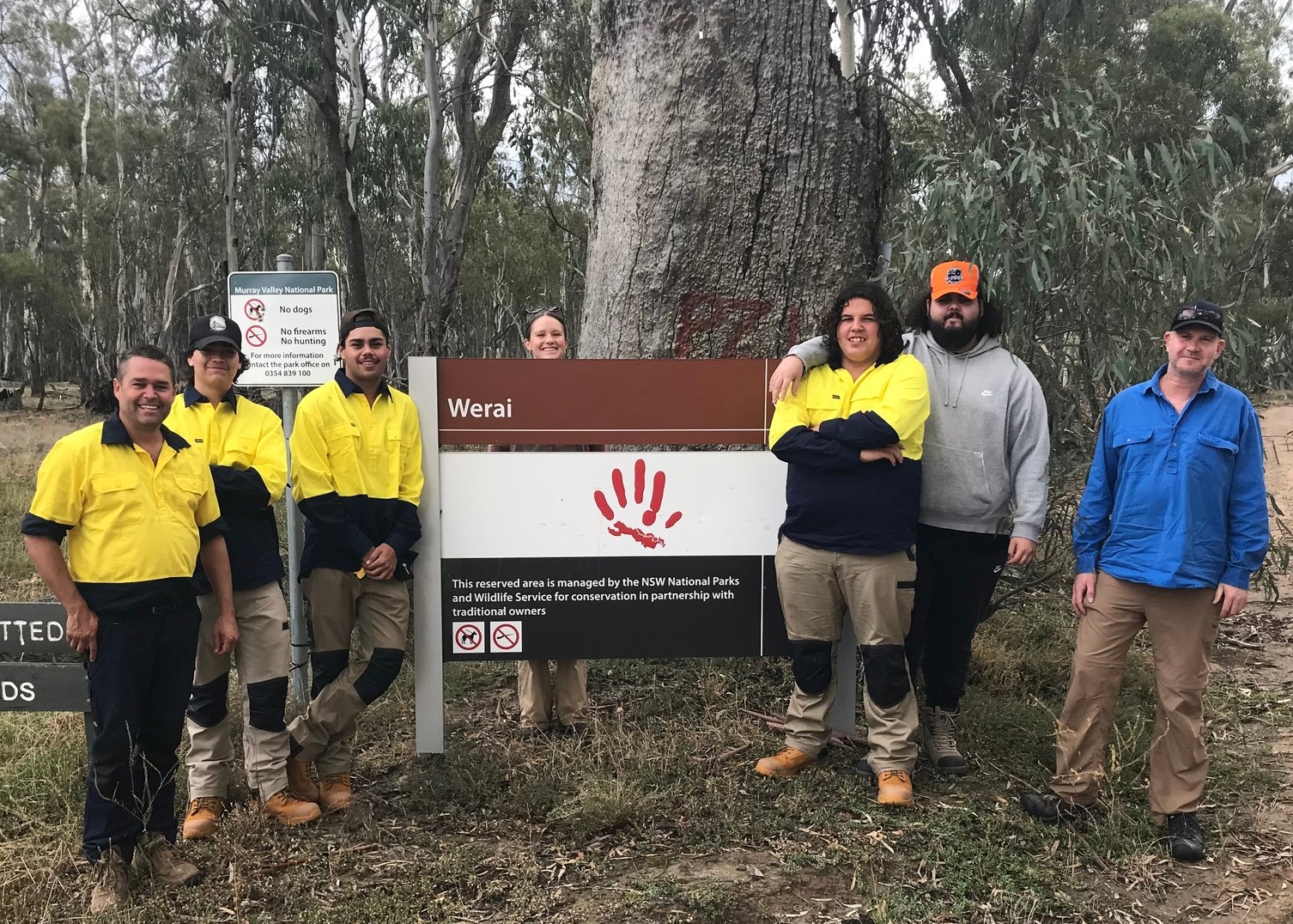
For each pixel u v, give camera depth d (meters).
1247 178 20.95
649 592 3.73
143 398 2.69
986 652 4.79
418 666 3.70
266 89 17.47
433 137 13.12
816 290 4.23
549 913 2.71
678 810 3.29
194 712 3.23
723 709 4.14
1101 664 3.16
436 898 2.78
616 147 4.37
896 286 4.43
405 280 22.69
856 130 4.30
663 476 3.68
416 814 3.33
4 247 33.44
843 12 9.04
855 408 3.24
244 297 4.11
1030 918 2.66
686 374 3.64
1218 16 15.94
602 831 3.16
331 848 3.09
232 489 3.08
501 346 25.41
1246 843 3.16
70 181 31.67
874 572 3.25
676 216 4.20
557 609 3.71
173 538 2.78
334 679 3.34
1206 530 2.97
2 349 46.31
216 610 3.16
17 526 9.02
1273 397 16.45
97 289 29.78
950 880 2.84
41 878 2.94
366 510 3.25
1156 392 3.06
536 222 21.52
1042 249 3.98
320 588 3.27
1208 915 2.75
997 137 4.46
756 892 2.81
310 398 3.22
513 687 4.64
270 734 3.25
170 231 28.62
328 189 15.30
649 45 4.21
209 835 3.20
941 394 3.41
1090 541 3.22
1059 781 3.26
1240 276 5.34
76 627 2.67
